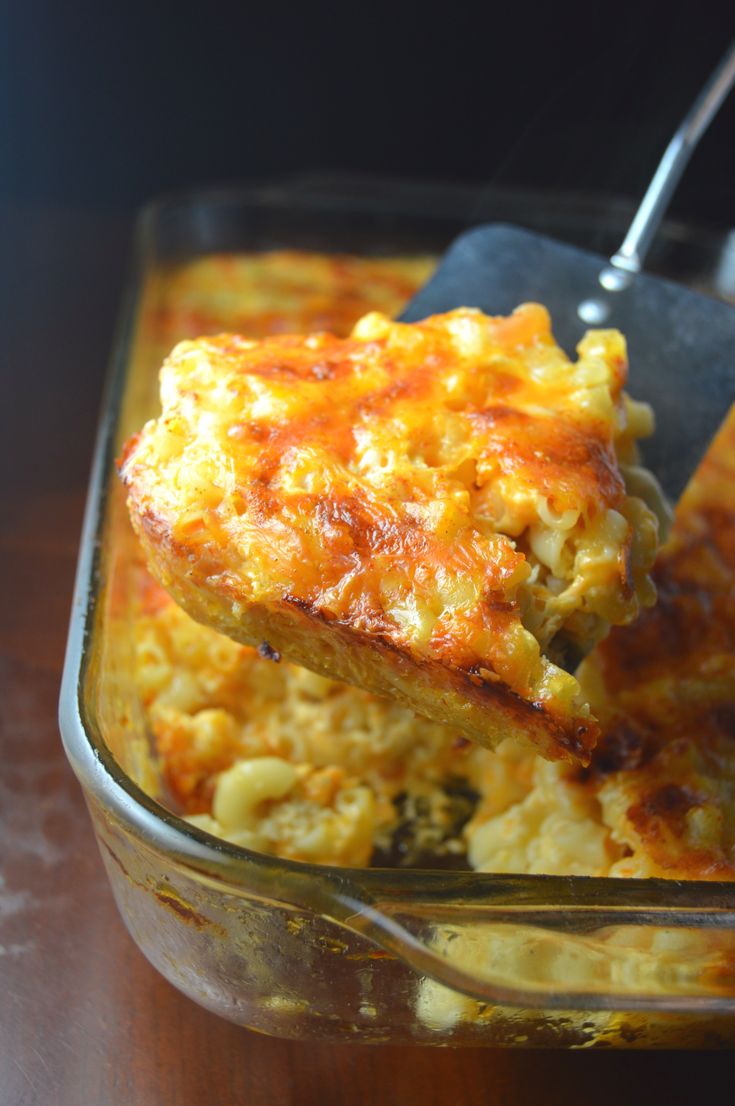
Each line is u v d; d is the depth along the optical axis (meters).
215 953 0.36
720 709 0.43
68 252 0.72
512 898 0.34
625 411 0.40
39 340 0.65
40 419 0.61
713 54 0.70
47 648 0.50
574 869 0.41
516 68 0.95
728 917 0.35
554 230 0.64
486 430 0.38
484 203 0.65
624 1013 0.36
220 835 0.42
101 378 0.63
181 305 0.63
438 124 0.98
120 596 0.43
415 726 0.45
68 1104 0.37
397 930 0.34
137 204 1.01
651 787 0.41
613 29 0.92
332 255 0.66
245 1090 0.38
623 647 0.44
